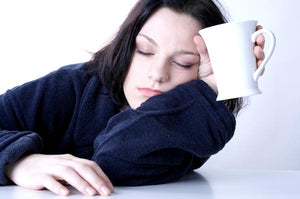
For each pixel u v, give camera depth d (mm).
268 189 926
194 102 1035
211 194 857
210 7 1159
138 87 1133
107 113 1215
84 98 1225
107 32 2113
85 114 1208
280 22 2047
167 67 1099
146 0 1134
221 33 964
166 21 1094
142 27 1133
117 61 1186
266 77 2092
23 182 894
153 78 1092
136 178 963
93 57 1352
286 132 2115
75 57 2141
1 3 2123
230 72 984
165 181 1009
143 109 999
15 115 1158
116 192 869
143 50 1113
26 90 1184
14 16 2133
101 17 2113
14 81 2152
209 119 1026
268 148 2135
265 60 981
